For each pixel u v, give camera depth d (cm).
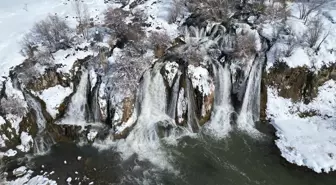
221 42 4288
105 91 3806
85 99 3922
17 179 3319
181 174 3403
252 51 4094
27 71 3812
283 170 3419
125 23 4353
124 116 3719
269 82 4038
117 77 3838
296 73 3966
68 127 3744
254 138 3762
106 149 3650
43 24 4153
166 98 3953
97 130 3750
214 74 3991
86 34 4247
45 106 3778
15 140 3612
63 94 3888
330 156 3488
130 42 4150
